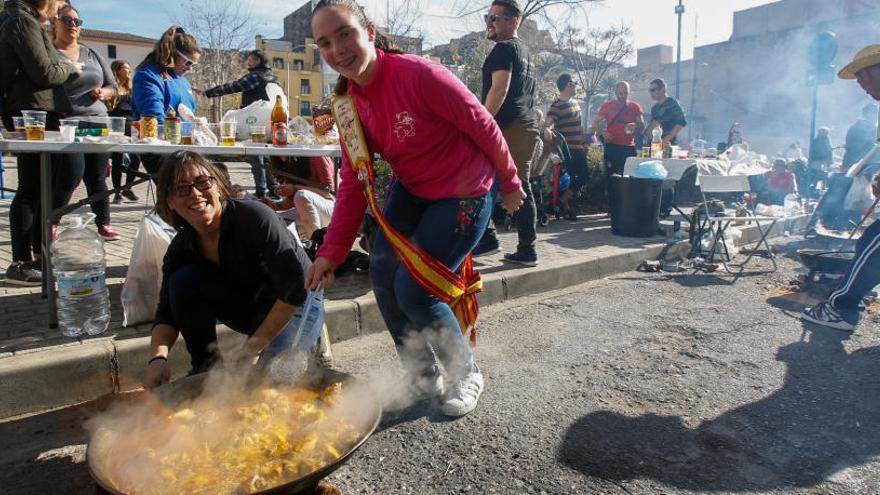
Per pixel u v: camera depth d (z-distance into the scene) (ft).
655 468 7.38
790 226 25.82
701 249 20.11
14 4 12.34
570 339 12.07
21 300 11.81
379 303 8.85
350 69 7.21
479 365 10.71
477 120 7.64
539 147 16.28
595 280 17.16
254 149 12.14
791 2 113.60
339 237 8.35
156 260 10.58
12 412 8.72
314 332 8.89
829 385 9.86
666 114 28.89
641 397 9.39
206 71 90.58
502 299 14.78
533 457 7.64
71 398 9.19
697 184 23.89
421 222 8.23
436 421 8.57
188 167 7.71
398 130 7.61
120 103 23.32
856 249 12.63
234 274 8.61
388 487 7.03
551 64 78.43
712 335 12.32
